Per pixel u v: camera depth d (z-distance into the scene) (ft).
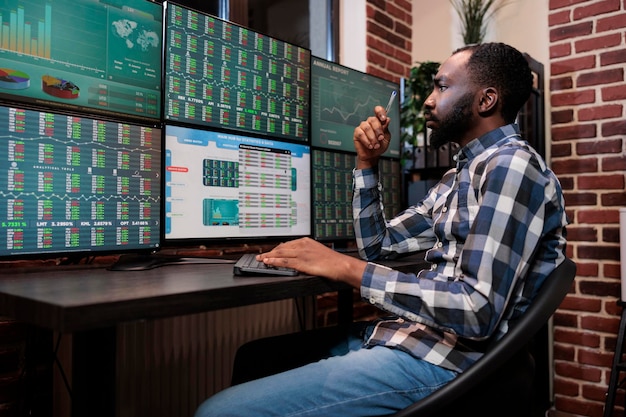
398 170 6.98
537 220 3.14
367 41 8.59
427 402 2.93
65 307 2.17
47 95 3.89
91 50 4.13
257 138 5.29
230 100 5.07
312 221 5.85
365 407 3.11
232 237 5.02
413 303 3.11
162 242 4.50
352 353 3.36
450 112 3.98
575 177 7.77
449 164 7.95
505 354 2.92
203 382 5.74
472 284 3.02
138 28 4.42
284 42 5.59
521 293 3.29
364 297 3.26
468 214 3.53
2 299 2.62
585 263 7.66
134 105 4.39
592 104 7.65
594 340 7.57
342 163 6.28
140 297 2.45
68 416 4.89
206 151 4.84
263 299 3.05
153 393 5.30
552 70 8.00
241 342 6.14
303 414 3.00
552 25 8.01
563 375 7.84
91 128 4.08
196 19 4.82
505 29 8.71
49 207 3.85
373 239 4.79
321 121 6.04
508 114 3.96
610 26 7.51
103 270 3.95
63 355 4.94
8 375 4.77
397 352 3.34
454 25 9.23
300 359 4.09
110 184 4.19
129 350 5.10
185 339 5.57
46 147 3.84
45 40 3.88
